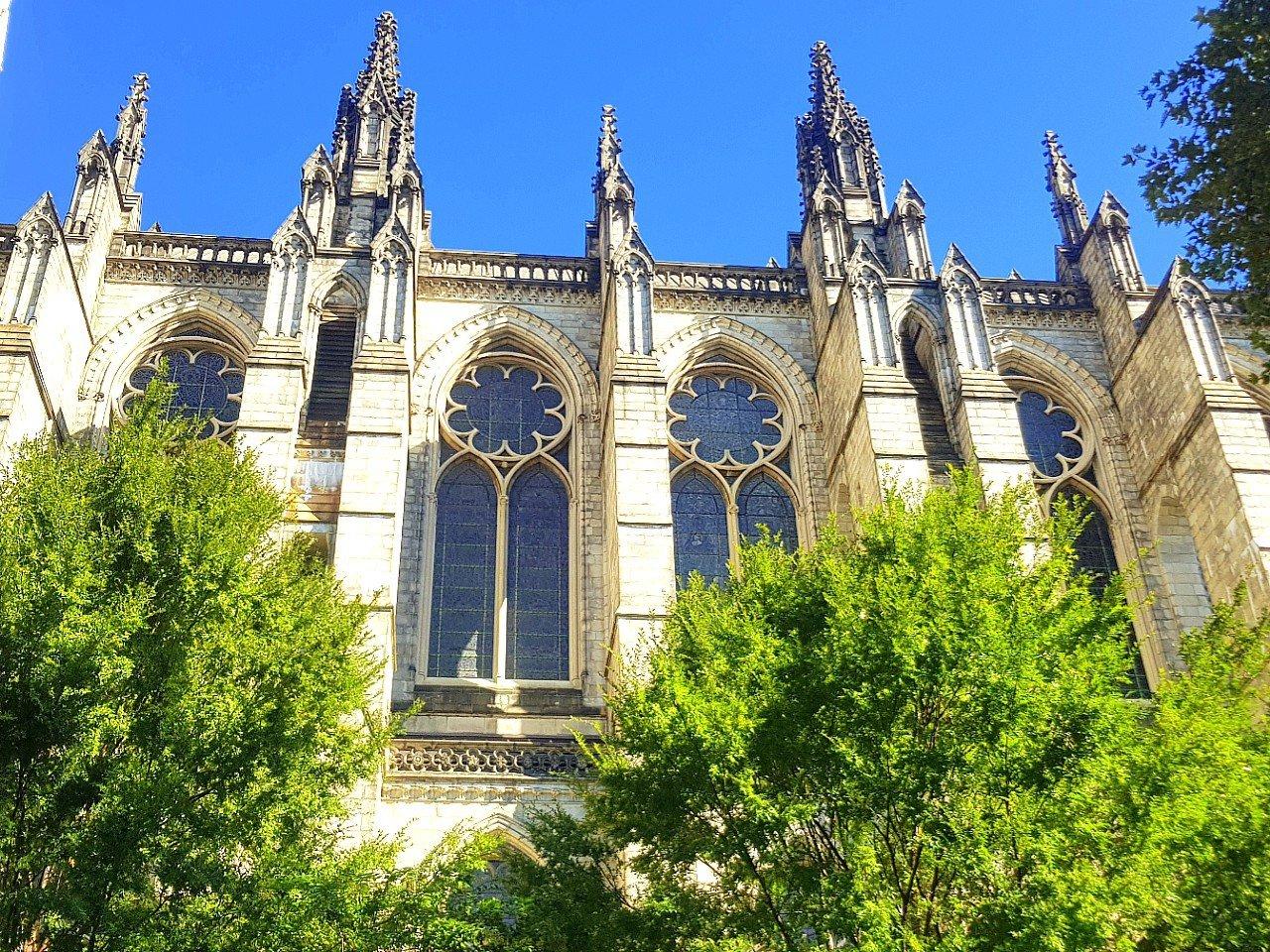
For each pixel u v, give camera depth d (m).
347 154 67.19
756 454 58.47
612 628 47.97
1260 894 25.69
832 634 30.58
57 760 28.00
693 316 61.12
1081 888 25.27
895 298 57.09
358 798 40.38
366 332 52.22
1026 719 27.94
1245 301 32.72
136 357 57.09
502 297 60.44
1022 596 30.62
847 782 28.84
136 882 26.62
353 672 33.12
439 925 28.83
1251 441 51.81
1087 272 63.97
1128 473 58.16
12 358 48.09
